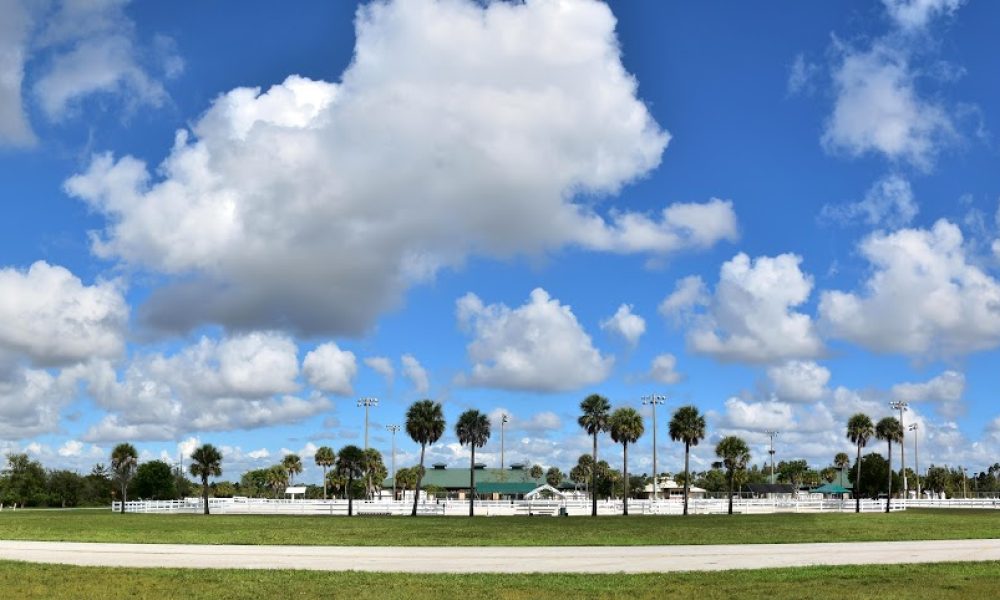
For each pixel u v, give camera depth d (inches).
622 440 5039.4
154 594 1175.0
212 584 1275.8
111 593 1182.9
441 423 4736.7
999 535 2497.5
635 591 1216.8
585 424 4884.4
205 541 2252.7
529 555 1824.6
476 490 7007.9
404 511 4771.2
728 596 1162.6
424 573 1439.5
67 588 1229.7
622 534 2603.3
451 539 2370.8
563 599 1141.7
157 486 7249.0
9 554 1818.4
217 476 5019.7
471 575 1406.3
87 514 4768.7
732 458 5017.2
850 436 5423.2
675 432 5036.9
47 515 4566.9
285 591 1206.3
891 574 1397.6
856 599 1127.6
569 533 2667.3
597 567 1556.3
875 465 7052.2
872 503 5206.7
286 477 7765.8
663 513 4854.8
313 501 4997.5
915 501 5743.1
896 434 5231.3
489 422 4702.3
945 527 2977.4
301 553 1866.4
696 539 2356.1
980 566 1526.8
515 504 4741.6
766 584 1284.4
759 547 2058.3
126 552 1881.2
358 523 3469.5
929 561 1647.4
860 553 1861.5
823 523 3358.8
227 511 5088.6
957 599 1130.7
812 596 1155.3
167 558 1724.9
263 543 2186.3
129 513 4977.9
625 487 4697.3
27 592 1190.3
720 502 5044.3
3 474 7721.5
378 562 1653.5
